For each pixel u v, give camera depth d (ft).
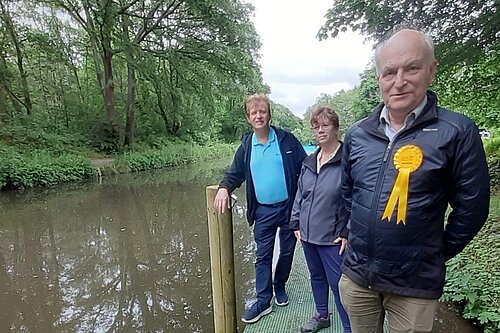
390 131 4.71
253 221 9.05
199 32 54.85
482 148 4.27
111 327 11.19
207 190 8.43
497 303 9.35
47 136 46.73
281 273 9.41
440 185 4.35
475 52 21.09
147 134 69.26
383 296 4.97
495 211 16.74
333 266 7.61
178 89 62.08
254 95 8.52
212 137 94.63
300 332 8.41
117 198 32.94
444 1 20.59
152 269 15.64
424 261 4.50
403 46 4.35
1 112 46.70
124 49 51.08
